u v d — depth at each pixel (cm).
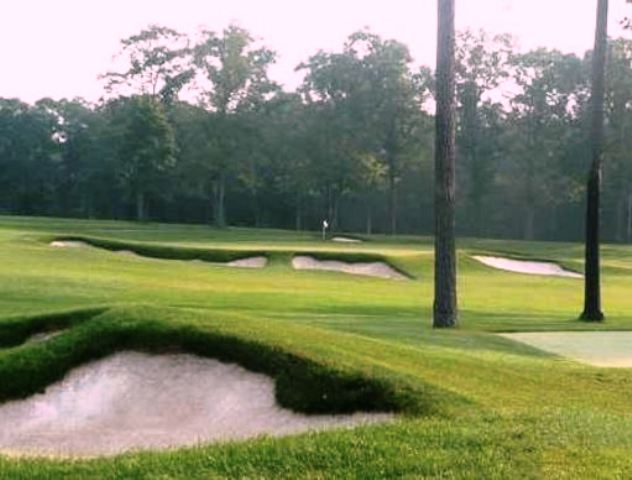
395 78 7144
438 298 1955
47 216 9412
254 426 980
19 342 1359
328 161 7262
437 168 1980
